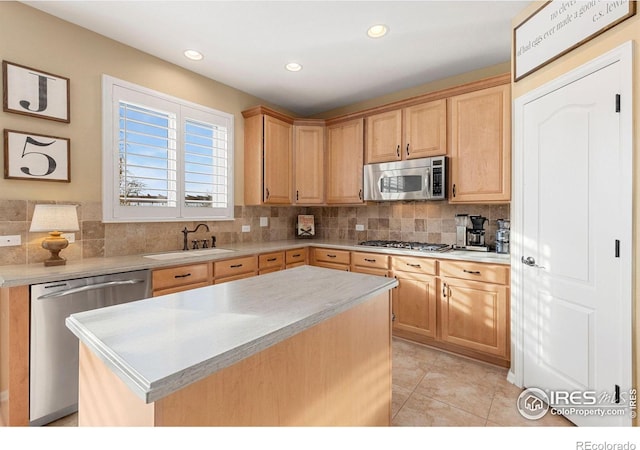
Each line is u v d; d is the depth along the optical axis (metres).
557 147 1.81
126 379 0.66
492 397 2.02
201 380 0.76
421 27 2.29
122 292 2.03
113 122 2.43
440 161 2.77
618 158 1.47
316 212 4.28
